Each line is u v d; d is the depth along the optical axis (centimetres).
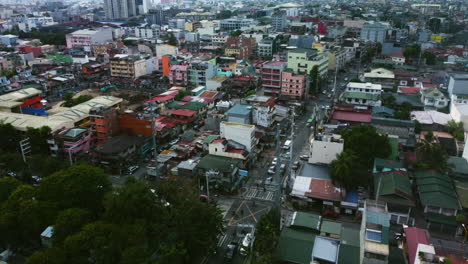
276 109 14000
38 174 9988
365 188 9100
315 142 9906
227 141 10656
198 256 7162
